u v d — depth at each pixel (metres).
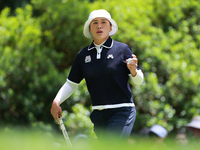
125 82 13.49
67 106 31.03
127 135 12.84
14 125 31.75
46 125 30.08
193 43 34.34
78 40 33.97
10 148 9.31
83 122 28.25
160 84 32.38
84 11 33.44
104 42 13.77
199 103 32.19
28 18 35.31
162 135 18.33
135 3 35.12
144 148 12.59
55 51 34.22
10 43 33.66
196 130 15.48
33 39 33.94
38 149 10.03
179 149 13.34
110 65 13.29
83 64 13.90
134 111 13.55
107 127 12.84
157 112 31.17
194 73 32.22
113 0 34.94
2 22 34.22
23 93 32.62
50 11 35.25
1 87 31.25
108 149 11.05
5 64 31.73
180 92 32.44
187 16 38.31
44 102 32.59
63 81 31.73
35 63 33.03
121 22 32.38
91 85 13.59
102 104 13.33
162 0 36.00
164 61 32.19
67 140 13.33
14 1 54.16
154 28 33.75
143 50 31.88
